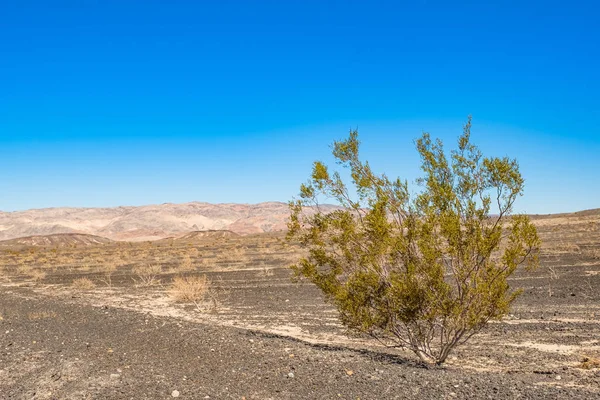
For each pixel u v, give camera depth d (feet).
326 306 59.00
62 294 79.92
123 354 32.68
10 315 53.21
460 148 32.71
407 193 33.12
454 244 30.91
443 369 30.09
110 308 56.80
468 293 30.78
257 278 91.81
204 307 61.93
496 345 37.58
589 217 240.32
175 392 24.36
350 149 34.65
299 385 26.02
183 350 33.76
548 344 37.29
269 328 47.21
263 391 25.16
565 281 68.85
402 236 32.01
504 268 31.12
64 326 44.39
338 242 33.63
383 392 24.57
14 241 449.48
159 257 174.91
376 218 31.94
